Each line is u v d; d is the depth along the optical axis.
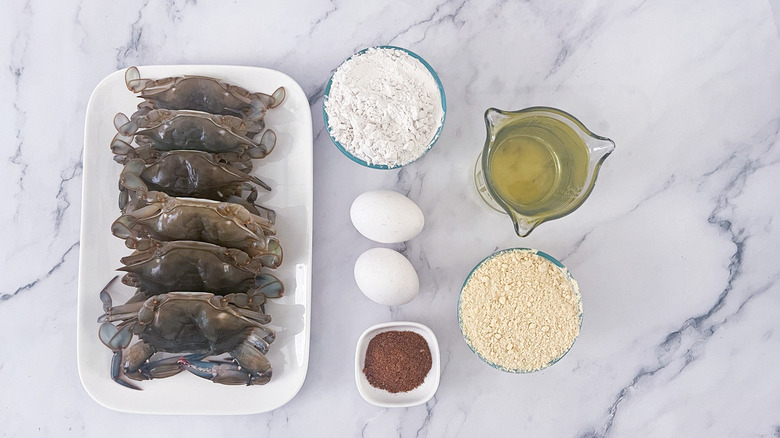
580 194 0.57
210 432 0.64
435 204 0.64
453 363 0.64
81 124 0.65
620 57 0.65
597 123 0.65
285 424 0.65
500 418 0.65
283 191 0.63
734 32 0.65
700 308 0.65
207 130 0.60
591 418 0.65
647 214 0.65
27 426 0.64
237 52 0.65
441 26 0.65
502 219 0.64
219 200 0.61
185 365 0.62
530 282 0.61
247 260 0.60
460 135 0.64
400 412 0.65
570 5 0.65
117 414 0.64
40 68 0.65
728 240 0.65
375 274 0.60
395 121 0.60
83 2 0.65
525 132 0.60
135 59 0.65
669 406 0.65
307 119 0.63
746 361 0.65
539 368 0.62
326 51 0.65
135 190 0.60
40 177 0.65
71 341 0.65
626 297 0.65
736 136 0.65
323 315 0.64
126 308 0.60
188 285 0.59
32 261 0.65
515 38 0.65
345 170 0.64
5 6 0.65
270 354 0.63
